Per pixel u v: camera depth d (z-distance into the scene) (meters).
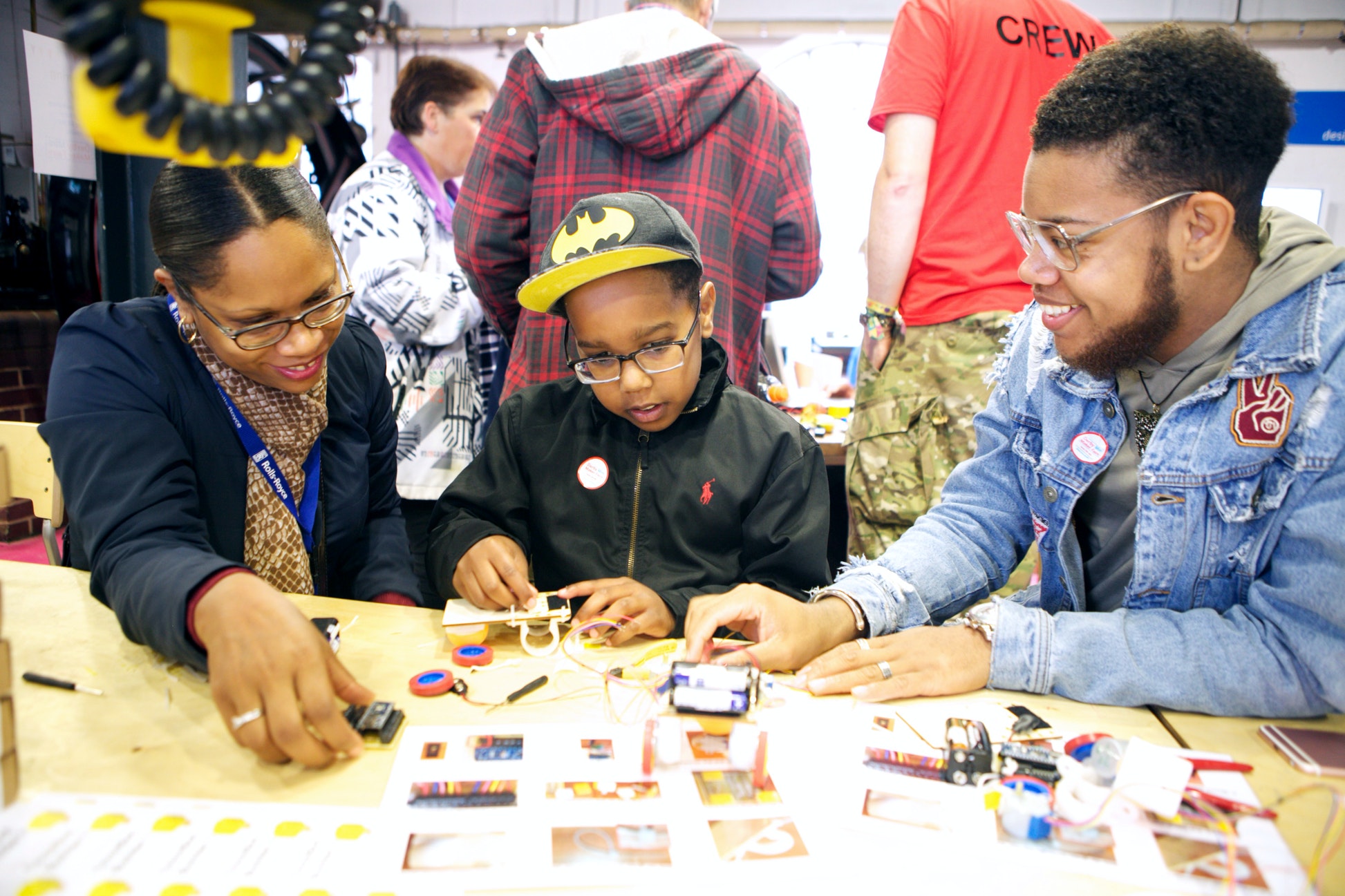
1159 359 1.08
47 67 2.22
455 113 2.53
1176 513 1.03
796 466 1.34
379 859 0.67
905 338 2.05
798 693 0.97
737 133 1.83
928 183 1.97
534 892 0.65
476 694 0.95
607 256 1.12
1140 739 0.86
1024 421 1.21
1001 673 0.99
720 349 1.37
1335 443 0.91
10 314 2.82
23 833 0.68
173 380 1.16
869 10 4.84
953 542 1.21
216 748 0.82
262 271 1.00
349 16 0.57
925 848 0.71
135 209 2.11
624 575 1.35
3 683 0.71
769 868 0.68
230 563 0.92
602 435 1.39
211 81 0.57
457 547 1.24
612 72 1.70
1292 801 0.79
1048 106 0.92
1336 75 4.61
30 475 1.40
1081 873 0.69
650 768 0.80
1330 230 4.77
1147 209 0.88
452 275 2.39
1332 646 0.89
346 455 1.40
